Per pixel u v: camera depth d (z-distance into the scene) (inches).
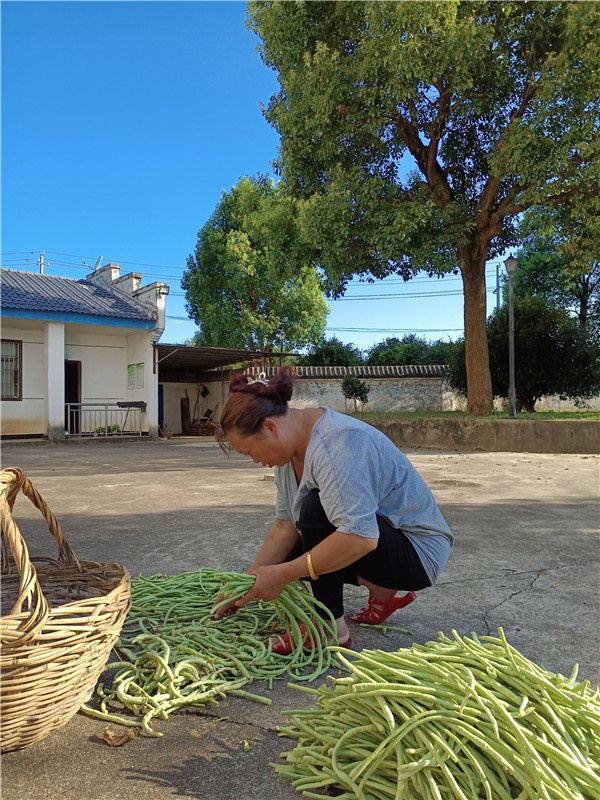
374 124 424.8
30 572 55.9
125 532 159.8
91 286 708.0
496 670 56.7
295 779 56.1
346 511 73.2
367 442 78.0
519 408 620.1
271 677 75.7
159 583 102.0
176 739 63.4
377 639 89.0
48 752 60.8
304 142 458.3
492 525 173.0
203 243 932.0
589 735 51.5
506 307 582.9
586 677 76.0
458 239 430.0
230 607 83.4
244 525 168.9
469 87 396.5
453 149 507.2
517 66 440.8
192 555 134.3
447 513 191.3
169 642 82.4
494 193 452.1
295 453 79.6
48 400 571.8
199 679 73.7
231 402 76.1
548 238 481.1
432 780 47.6
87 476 295.6
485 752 49.5
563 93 380.5
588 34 365.1
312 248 478.3
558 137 391.2
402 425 473.7
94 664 61.0
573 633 91.4
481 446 432.1
